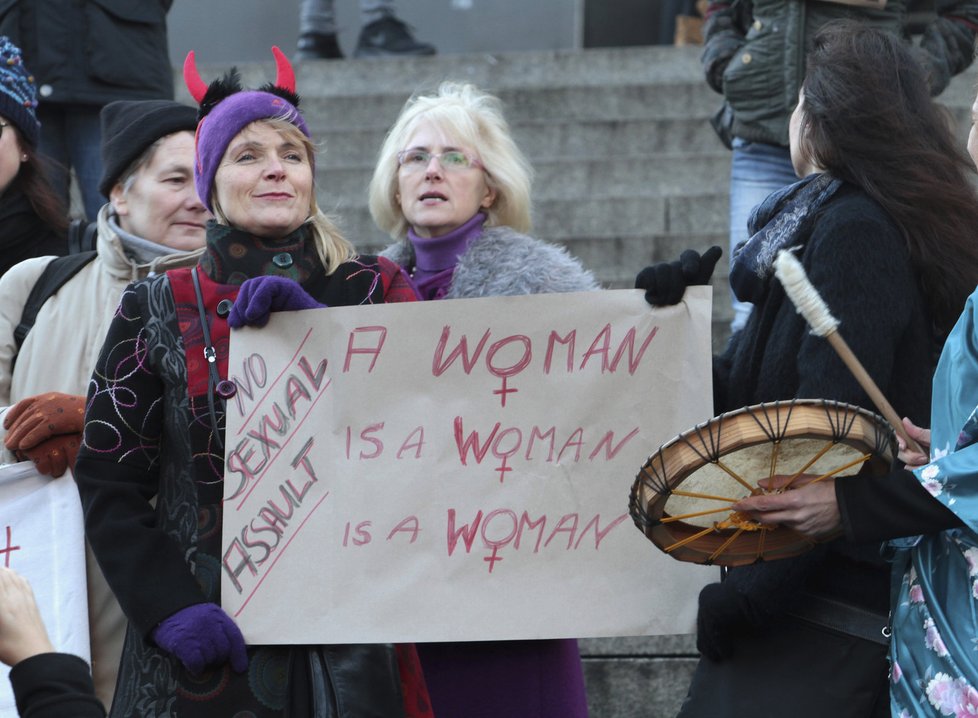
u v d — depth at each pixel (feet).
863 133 26.76
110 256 32.94
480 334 26.71
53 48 52.70
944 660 23.00
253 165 27.14
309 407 26.55
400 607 26.14
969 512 22.34
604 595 26.27
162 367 26.45
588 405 26.55
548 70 83.15
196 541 26.05
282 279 26.53
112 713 25.99
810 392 25.17
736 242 48.24
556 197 72.59
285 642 25.73
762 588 25.36
